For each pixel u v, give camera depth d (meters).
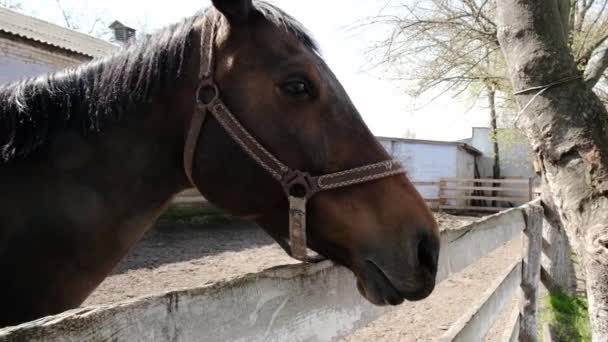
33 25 10.39
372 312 1.44
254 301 0.89
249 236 8.64
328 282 1.18
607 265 1.78
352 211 1.32
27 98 1.46
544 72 2.05
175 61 1.47
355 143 1.37
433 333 4.20
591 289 1.91
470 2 7.32
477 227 2.30
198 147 1.41
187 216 9.98
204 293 0.77
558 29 2.10
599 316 1.87
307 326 1.07
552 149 2.03
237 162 1.38
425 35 7.62
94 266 1.50
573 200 1.94
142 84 1.47
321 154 1.34
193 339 0.74
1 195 1.38
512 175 23.19
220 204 1.46
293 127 1.34
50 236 1.40
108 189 1.49
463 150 20.48
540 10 2.10
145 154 1.51
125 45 1.60
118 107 1.47
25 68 8.54
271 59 1.38
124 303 0.65
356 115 1.43
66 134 1.47
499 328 4.47
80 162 1.47
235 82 1.37
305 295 1.07
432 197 17.94
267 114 1.35
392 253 1.28
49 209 1.41
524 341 3.50
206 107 1.38
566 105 2.00
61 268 1.43
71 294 1.46
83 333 0.59
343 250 1.34
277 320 0.96
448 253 1.88
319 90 1.37
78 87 1.51
